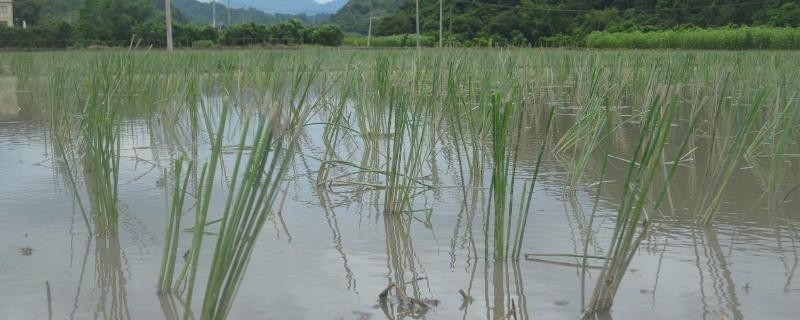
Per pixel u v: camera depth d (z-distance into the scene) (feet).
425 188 15.17
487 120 17.34
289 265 10.36
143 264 10.44
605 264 8.50
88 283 9.70
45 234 11.90
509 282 9.70
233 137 22.86
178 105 25.68
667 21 138.31
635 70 33.94
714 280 9.62
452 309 8.81
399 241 11.53
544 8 146.51
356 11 240.94
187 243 11.39
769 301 8.87
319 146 20.95
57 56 42.47
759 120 24.50
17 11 183.32
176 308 8.91
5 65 57.57
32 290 9.45
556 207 13.57
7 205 13.79
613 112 27.37
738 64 32.99
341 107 18.08
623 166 17.54
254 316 8.61
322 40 118.73
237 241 7.23
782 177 15.84
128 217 12.98
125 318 8.61
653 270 10.04
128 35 103.40
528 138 22.36
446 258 10.68
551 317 8.55
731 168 11.93
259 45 104.83
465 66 25.05
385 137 21.72
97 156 11.59
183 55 40.06
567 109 30.91
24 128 25.27
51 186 15.37
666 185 8.48
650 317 8.46
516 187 15.26
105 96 15.21
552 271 10.09
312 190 15.15
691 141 19.60
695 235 11.63
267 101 7.19
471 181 15.90
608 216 12.90
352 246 11.27
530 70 35.24
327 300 9.09
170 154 19.70
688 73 29.48
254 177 7.13
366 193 14.93
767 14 128.06
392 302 9.01
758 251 10.78
